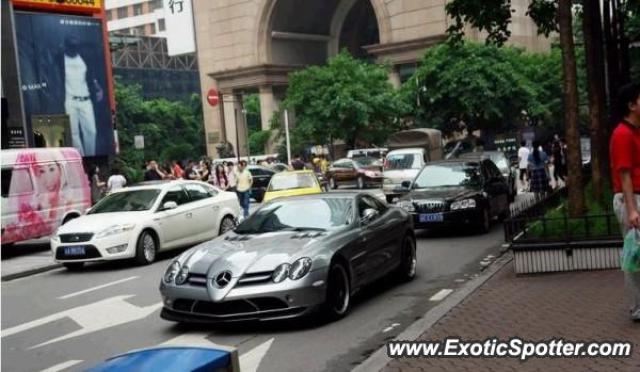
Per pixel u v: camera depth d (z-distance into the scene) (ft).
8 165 57.82
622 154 21.01
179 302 28.09
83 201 65.10
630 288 22.02
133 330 29.94
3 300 40.19
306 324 28.35
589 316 23.79
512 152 146.82
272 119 187.42
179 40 225.35
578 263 31.99
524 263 32.55
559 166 87.76
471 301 28.25
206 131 250.98
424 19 200.03
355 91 167.73
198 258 28.68
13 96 86.89
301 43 249.96
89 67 105.60
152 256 49.65
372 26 264.31
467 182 55.31
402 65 204.95
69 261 48.16
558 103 172.96
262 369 22.81
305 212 32.37
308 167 135.23
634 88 20.90
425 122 160.66
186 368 8.63
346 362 23.03
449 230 56.85
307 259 27.37
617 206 21.66
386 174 92.27
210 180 98.27
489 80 152.76
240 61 238.48
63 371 24.81
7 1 88.89
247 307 26.73
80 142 103.65
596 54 48.03
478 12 52.80
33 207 59.47
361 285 30.91
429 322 25.43
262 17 232.12
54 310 35.81
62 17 102.27
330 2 247.70
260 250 28.27
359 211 32.81
